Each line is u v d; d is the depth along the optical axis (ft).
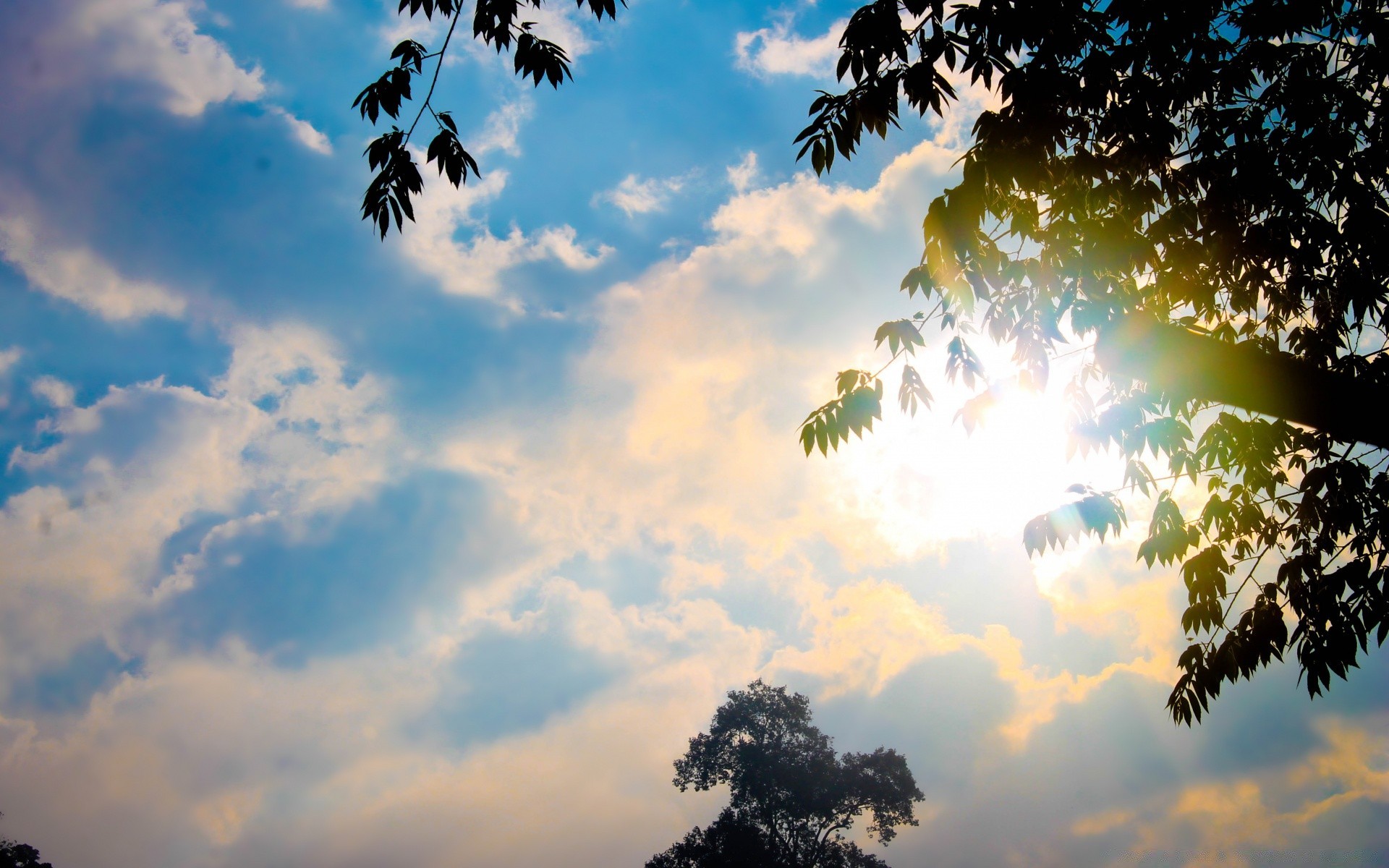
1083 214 19.76
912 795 141.18
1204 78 18.63
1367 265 19.81
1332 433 15.21
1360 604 20.85
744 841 132.67
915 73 17.30
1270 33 19.52
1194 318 20.42
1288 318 22.90
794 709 148.05
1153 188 19.08
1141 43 18.17
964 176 17.98
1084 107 18.13
